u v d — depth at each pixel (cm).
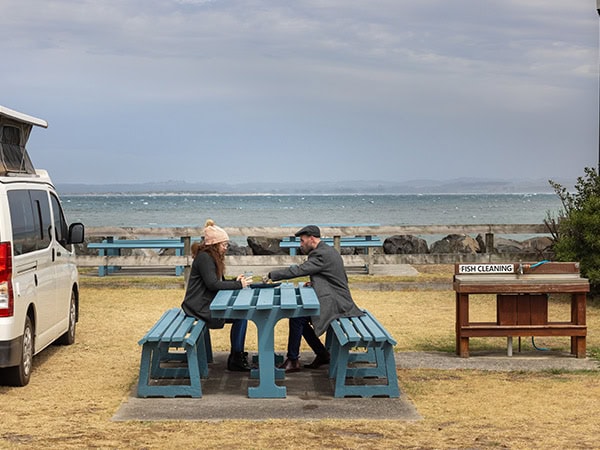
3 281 786
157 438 645
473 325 995
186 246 1702
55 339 995
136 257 1694
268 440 637
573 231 1480
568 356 999
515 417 712
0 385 840
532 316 989
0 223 787
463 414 723
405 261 1684
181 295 1603
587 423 691
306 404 763
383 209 11850
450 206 13700
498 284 976
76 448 616
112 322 1284
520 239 3941
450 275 1909
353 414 723
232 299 859
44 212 954
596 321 1278
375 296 1582
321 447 617
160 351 919
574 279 975
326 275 876
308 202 18962
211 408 747
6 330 787
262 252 2514
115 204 16425
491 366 943
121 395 805
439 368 933
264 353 790
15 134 950
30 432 664
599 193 1505
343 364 789
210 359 979
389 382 788
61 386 845
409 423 692
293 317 839
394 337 1155
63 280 1024
